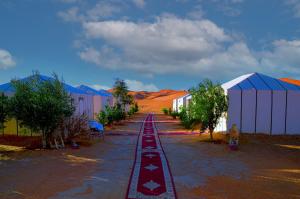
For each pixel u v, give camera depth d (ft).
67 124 42.34
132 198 18.62
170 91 519.60
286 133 52.70
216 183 22.36
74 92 54.60
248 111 52.47
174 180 23.06
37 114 35.94
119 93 108.78
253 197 19.13
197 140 47.32
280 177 24.50
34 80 38.14
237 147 38.27
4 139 43.83
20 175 24.09
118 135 56.03
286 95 52.90
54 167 27.20
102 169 26.73
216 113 46.03
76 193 19.53
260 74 58.18
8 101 37.11
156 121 100.17
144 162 30.01
